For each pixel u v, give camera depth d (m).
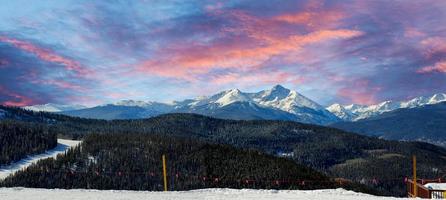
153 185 182.00
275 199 31.12
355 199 31.03
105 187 183.38
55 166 194.25
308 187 176.75
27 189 35.53
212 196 32.75
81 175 187.50
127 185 182.38
